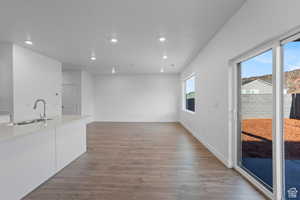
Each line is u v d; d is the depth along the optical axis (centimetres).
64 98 728
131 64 616
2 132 194
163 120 848
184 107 760
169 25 290
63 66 652
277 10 169
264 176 221
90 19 268
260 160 228
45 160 245
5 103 381
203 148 403
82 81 733
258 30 198
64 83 726
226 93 291
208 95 386
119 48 421
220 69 313
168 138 504
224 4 227
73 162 318
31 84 434
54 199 202
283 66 182
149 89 848
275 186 190
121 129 647
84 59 536
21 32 318
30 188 216
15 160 196
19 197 200
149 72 805
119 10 241
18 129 213
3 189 182
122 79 852
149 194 212
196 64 493
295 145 177
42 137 239
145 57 510
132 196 208
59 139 280
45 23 281
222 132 311
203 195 210
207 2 222
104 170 282
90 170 282
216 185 232
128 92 852
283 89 183
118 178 254
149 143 449
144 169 285
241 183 238
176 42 378
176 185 233
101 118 865
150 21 275
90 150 391
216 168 288
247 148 258
